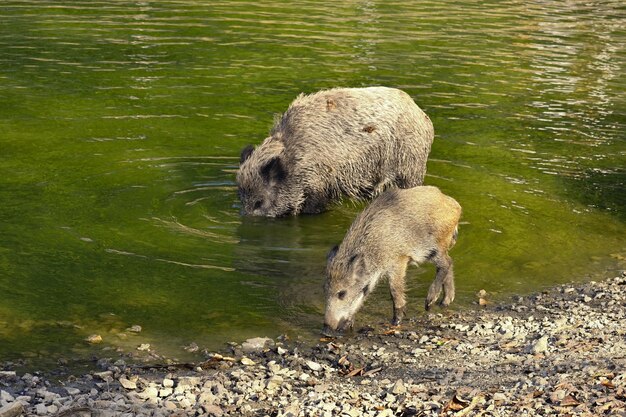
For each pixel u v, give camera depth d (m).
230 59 18.28
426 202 8.53
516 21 23.61
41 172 11.85
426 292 9.16
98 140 13.24
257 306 8.65
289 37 20.50
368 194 11.05
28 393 6.70
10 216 10.39
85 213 10.61
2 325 8.02
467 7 25.48
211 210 10.94
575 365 7.02
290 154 10.74
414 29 22.02
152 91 15.86
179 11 23.02
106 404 6.45
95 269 9.22
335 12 23.83
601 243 10.43
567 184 12.37
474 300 9.02
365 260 8.14
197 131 13.88
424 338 8.13
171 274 9.21
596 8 26.11
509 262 9.86
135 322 8.23
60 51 18.31
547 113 15.73
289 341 8.04
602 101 16.56
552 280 9.48
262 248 9.95
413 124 11.02
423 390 6.81
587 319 8.43
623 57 19.91
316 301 8.80
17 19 21.19
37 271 9.10
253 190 10.73
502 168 12.88
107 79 16.50
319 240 10.23
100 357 7.52
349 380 7.21
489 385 6.80
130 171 12.03
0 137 13.16
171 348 7.79
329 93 10.98
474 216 11.02
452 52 19.73
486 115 15.48
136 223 10.40
